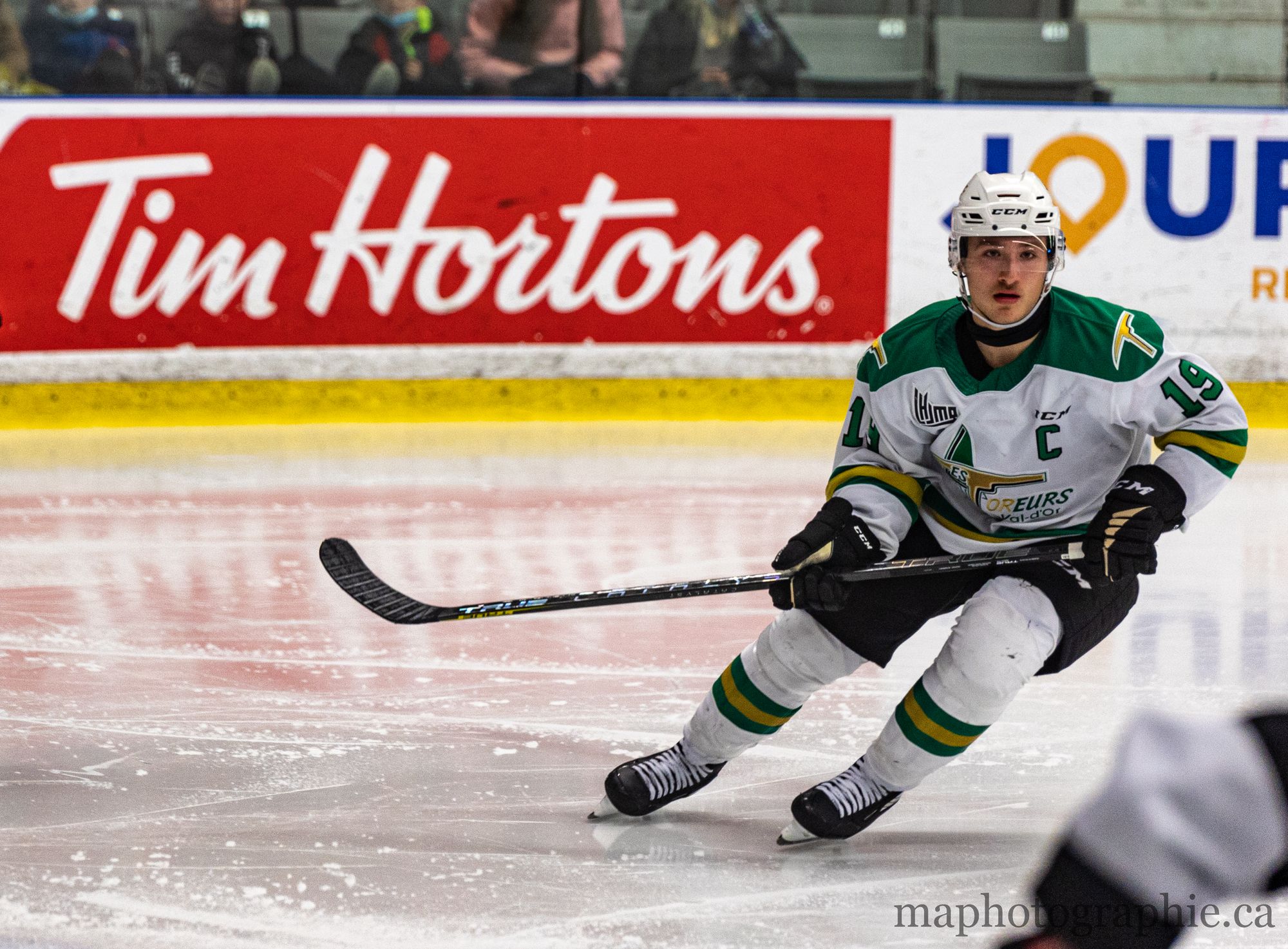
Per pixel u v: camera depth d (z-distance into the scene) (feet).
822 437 43.88
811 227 47.16
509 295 46.39
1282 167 47.50
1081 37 48.80
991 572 15.72
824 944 13.87
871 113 46.93
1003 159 47.42
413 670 22.99
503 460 39.70
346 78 45.75
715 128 46.47
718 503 34.73
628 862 15.84
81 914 14.43
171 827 16.78
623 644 24.41
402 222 45.73
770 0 47.67
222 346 45.44
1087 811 5.21
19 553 30.04
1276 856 5.04
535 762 19.06
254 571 28.81
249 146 44.91
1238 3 48.67
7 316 44.16
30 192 43.96
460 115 45.62
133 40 44.83
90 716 20.75
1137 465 15.40
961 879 15.46
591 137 46.06
